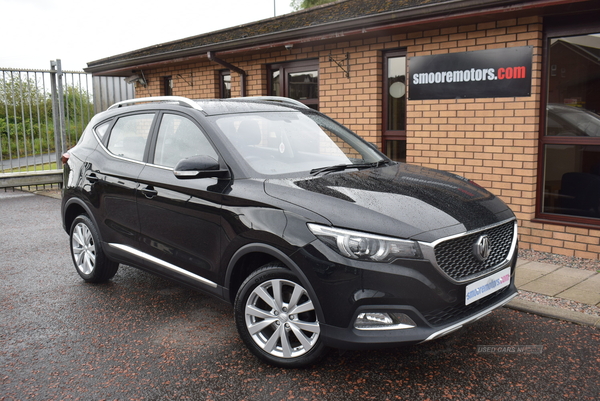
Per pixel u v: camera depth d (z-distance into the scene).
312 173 3.72
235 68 9.11
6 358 3.53
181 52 9.48
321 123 4.58
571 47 5.62
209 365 3.39
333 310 2.98
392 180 3.64
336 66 7.76
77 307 4.49
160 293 4.85
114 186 4.50
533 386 3.04
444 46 6.47
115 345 3.72
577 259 5.60
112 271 5.02
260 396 2.99
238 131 3.92
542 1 5.11
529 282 4.85
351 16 7.45
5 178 11.07
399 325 2.93
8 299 4.72
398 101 7.30
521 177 6.02
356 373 3.25
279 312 3.26
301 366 3.28
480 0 5.48
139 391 3.08
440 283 2.94
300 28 7.36
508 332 3.81
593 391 2.96
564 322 3.96
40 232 7.50
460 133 6.45
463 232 3.06
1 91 11.23
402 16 6.20
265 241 3.23
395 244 2.89
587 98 5.58
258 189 3.41
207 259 3.69
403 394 2.98
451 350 3.54
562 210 5.91
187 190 3.80
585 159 5.66
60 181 11.77
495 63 6.04
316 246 3.01
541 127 5.90
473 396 2.94
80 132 12.34
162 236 4.07
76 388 3.12
